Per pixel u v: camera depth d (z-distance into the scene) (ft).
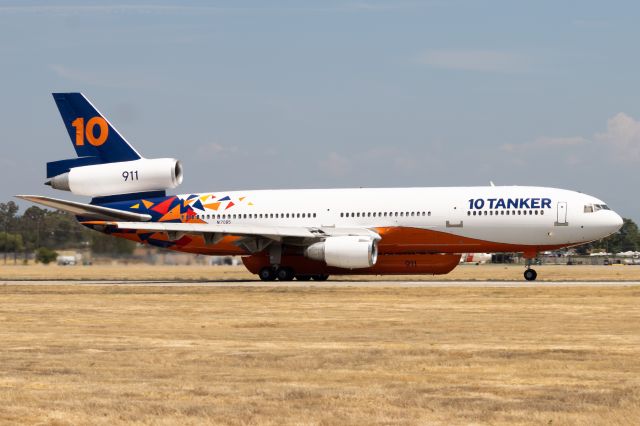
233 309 239.30
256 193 392.68
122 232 399.65
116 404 102.53
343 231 365.81
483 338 166.30
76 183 396.37
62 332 181.98
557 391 110.22
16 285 368.48
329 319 207.00
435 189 371.97
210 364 134.51
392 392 110.22
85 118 399.24
